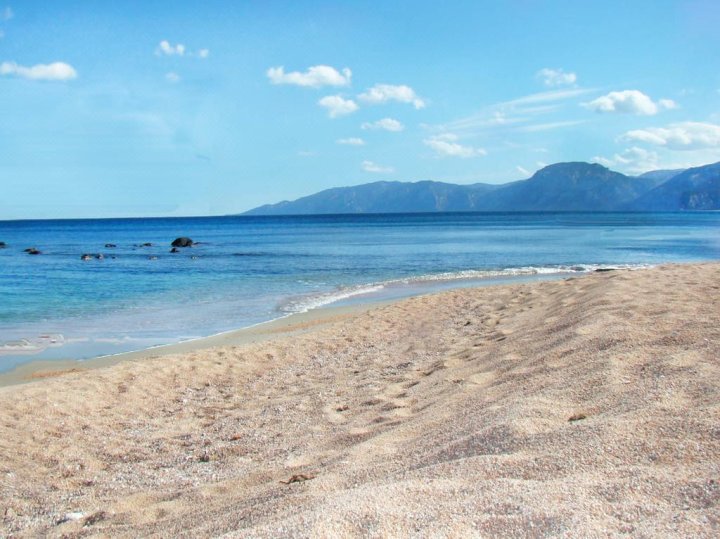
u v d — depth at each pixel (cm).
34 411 773
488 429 466
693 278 1187
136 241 6356
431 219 16888
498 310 1295
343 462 488
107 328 1437
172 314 1625
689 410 434
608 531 277
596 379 557
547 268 2591
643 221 11512
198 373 970
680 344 638
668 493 314
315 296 1931
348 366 979
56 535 427
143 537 390
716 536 265
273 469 516
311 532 296
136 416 771
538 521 293
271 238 6556
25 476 581
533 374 642
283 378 940
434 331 1176
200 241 5922
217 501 450
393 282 2248
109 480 567
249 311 1658
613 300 939
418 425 565
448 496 335
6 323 1505
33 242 6091
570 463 372
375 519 308
